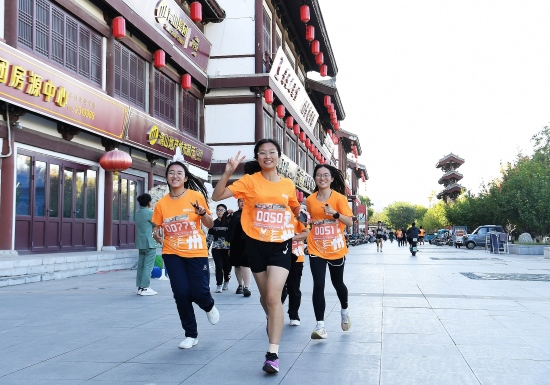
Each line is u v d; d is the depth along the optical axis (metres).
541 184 34.69
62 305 8.49
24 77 11.95
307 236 5.79
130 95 18.31
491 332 6.25
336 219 6.02
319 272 6.02
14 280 11.34
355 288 10.88
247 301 9.13
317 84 36.78
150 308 8.19
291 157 33.38
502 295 9.72
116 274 14.20
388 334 6.18
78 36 15.28
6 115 12.56
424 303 8.66
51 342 5.85
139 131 17.62
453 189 82.44
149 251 9.73
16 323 6.95
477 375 4.46
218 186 5.04
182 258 5.68
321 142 45.34
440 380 4.32
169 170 5.77
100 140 16.88
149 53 19.41
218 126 24.59
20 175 13.41
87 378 4.47
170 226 5.67
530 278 13.21
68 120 13.85
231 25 24.72
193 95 24.00
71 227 15.47
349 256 25.98
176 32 20.28
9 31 12.31
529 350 5.34
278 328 4.70
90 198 16.42
